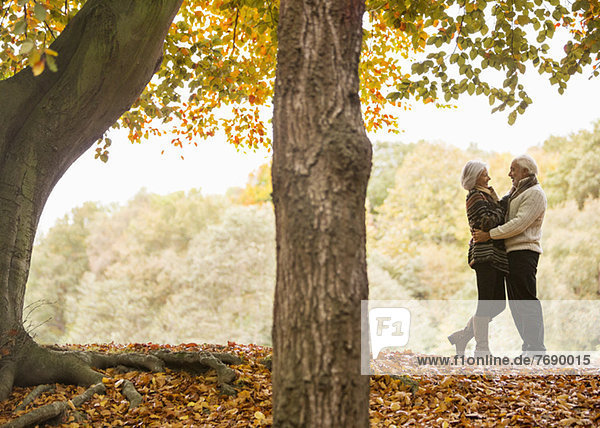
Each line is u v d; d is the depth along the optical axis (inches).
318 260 106.3
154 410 185.0
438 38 254.4
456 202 1187.9
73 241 1503.4
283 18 121.3
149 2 211.2
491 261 224.7
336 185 109.4
